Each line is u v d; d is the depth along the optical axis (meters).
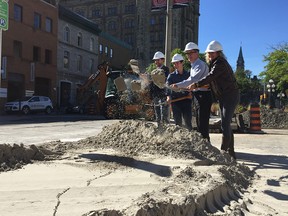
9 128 14.36
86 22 49.75
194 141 6.23
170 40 11.98
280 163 6.64
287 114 18.44
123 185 4.10
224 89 6.18
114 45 60.78
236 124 14.15
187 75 7.32
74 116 28.22
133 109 11.79
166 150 6.09
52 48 41.47
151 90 8.12
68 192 3.75
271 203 4.11
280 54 51.47
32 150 5.57
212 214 3.51
